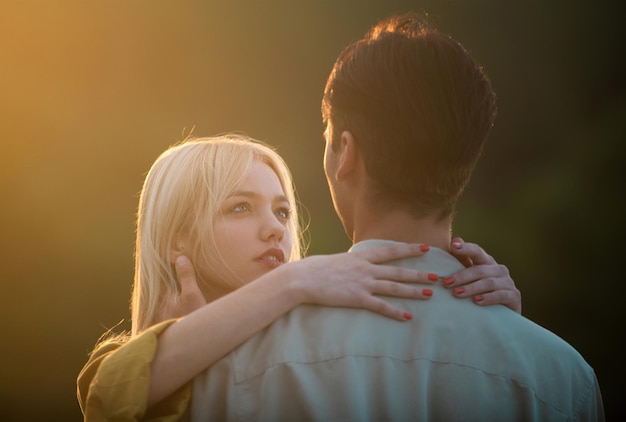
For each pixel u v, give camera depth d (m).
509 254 25.72
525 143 30.27
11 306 28.08
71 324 27.94
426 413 1.87
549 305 24.75
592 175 26.53
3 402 24.86
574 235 25.25
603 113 30.22
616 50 31.09
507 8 32.38
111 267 29.38
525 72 31.33
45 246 29.77
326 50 36.38
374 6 35.09
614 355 23.64
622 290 24.25
